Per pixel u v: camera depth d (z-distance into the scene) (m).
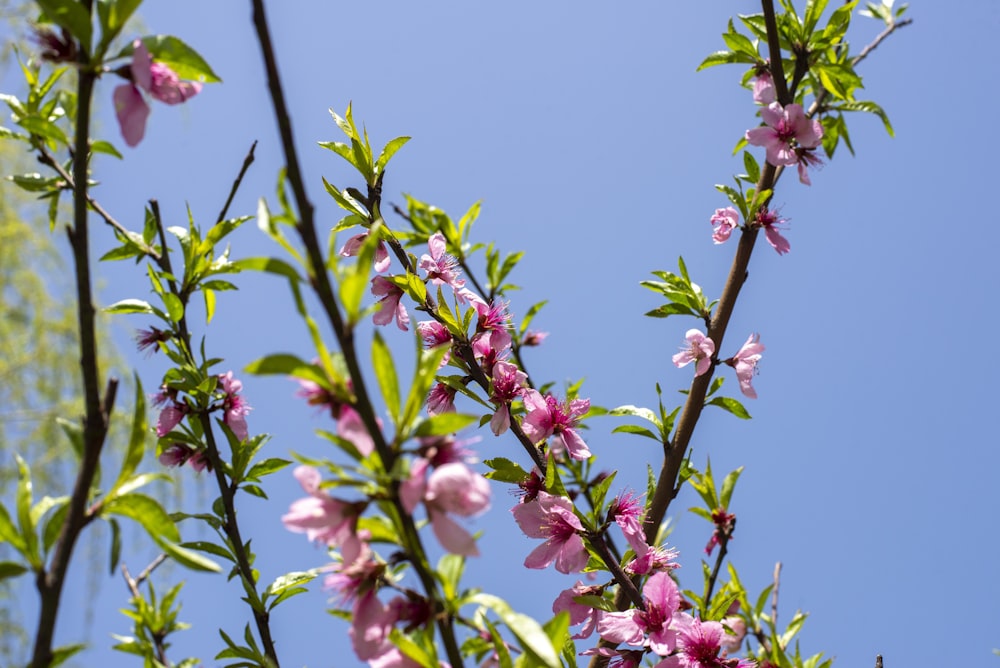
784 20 1.59
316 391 1.28
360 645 1.28
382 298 1.49
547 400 1.49
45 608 1.26
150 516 1.28
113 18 1.29
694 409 1.51
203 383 1.41
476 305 1.49
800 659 1.51
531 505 1.44
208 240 1.41
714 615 1.46
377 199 1.49
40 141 1.34
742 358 1.53
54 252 2.66
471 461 1.29
